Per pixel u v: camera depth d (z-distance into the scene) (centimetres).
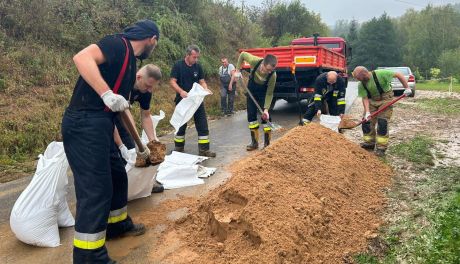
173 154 592
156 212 428
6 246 358
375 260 330
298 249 312
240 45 1986
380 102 638
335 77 680
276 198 360
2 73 848
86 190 287
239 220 335
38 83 892
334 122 666
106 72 288
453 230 362
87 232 286
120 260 330
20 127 732
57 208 365
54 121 794
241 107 1372
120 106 275
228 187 369
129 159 426
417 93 2006
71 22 1112
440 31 5156
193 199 464
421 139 760
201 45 1557
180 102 608
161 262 326
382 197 462
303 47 988
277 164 432
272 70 640
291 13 2997
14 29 955
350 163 518
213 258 323
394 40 5903
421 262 320
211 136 866
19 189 529
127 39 305
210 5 1891
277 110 1248
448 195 455
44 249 352
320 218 358
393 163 602
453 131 865
